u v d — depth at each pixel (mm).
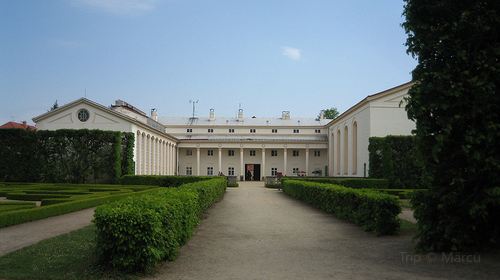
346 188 20438
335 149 77000
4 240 13617
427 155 11672
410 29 11914
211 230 15961
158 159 72625
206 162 89375
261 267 10008
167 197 12070
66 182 50812
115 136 51438
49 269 9336
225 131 97312
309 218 19859
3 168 50656
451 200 11133
